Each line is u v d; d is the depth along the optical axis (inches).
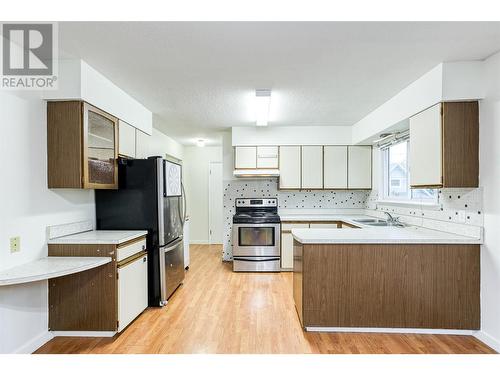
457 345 89.1
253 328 101.0
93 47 81.3
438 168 94.3
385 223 147.2
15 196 81.0
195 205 261.7
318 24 69.4
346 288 97.2
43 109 90.8
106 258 92.0
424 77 100.0
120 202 119.8
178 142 239.5
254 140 181.5
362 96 122.7
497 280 86.4
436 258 95.5
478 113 91.6
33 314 88.4
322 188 182.1
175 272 136.4
